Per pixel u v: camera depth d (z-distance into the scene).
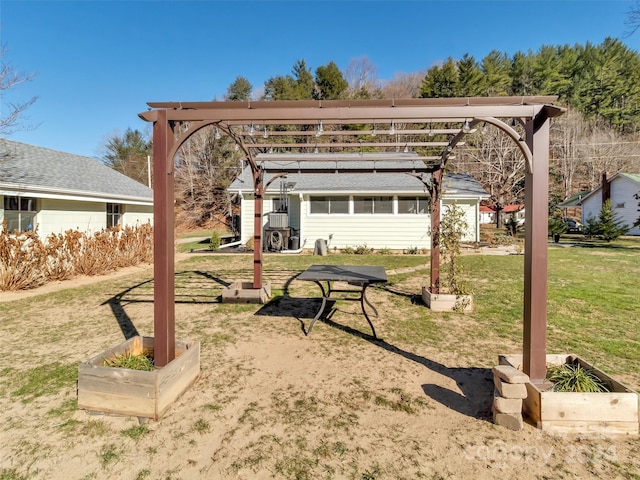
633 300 5.36
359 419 2.30
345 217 12.45
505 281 6.91
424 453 1.96
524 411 2.32
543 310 2.33
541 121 2.34
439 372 3.00
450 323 4.33
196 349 2.83
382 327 4.20
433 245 5.18
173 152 2.62
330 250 12.48
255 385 2.76
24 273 6.35
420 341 3.73
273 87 31.75
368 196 12.41
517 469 1.83
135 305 5.23
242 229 13.48
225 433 2.15
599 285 6.45
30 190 7.43
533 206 2.33
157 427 2.21
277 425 2.23
